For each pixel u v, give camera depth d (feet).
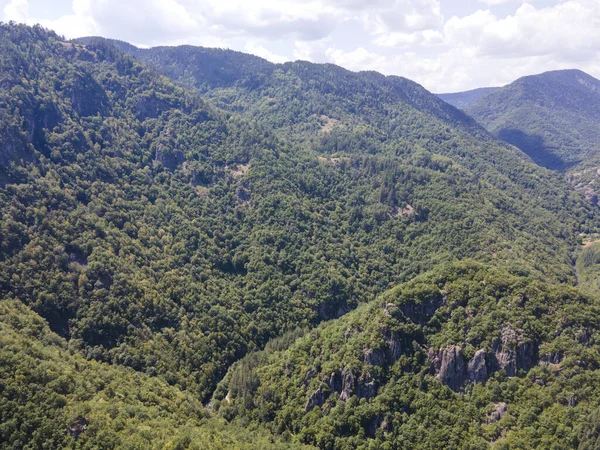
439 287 451.53
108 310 515.50
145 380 460.14
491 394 373.61
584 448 312.29
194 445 349.00
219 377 529.86
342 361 437.58
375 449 376.68
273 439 410.52
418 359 416.46
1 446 306.55
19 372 347.36
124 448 323.98
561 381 358.02
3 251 502.79
